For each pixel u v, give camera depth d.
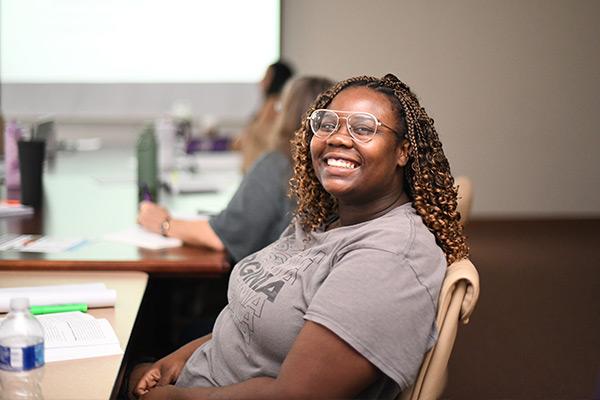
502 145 1.62
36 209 2.39
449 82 1.59
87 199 2.62
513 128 1.60
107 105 5.57
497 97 1.59
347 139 1.20
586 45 1.55
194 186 2.83
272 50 5.47
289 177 1.84
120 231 2.07
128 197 2.69
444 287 1.10
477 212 1.71
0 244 1.87
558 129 1.59
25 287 1.54
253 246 1.88
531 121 1.59
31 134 2.72
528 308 1.73
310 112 1.35
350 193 1.23
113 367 1.13
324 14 1.67
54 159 3.91
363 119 1.20
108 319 1.35
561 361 1.60
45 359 1.15
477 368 1.74
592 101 1.57
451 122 1.60
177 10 5.44
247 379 1.24
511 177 1.64
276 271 1.26
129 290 1.56
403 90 1.26
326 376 1.06
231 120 5.53
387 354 1.06
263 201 1.85
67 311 1.37
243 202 1.86
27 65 5.51
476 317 1.83
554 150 1.60
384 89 1.24
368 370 1.07
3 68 5.50
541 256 1.71
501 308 1.77
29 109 5.55
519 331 1.72
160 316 2.21
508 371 1.68
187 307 2.47
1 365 1.00
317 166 1.26
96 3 5.44
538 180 1.63
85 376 1.10
